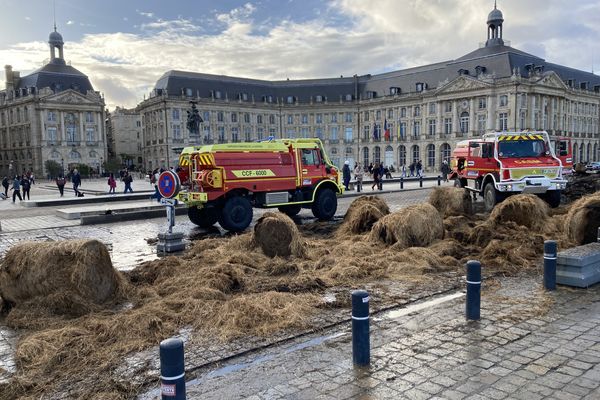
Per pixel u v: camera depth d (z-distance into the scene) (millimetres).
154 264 9445
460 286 8344
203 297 7430
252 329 6348
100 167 94875
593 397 4508
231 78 102500
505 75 78062
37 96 92812
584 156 94438
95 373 5195
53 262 7082
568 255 8164
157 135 97250
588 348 5633
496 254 10133
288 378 5035
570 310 6996
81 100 97438
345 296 7734
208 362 5434
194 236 14750
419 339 5992
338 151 105188
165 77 96125
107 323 6367
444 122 87562
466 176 20156
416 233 10836
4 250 12609
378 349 5711
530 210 12461
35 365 5359
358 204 14086
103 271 7398
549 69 86312
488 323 6504
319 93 105375
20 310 6988
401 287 8273
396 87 96000
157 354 5672
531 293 7840
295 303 7152
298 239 10578
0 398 4742
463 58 88188
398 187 35938
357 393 4672
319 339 6109
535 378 4906
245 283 8367
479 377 4953
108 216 18391
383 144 99000
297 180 16922
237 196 15430
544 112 82188
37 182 74500
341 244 11242
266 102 104000
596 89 97000
